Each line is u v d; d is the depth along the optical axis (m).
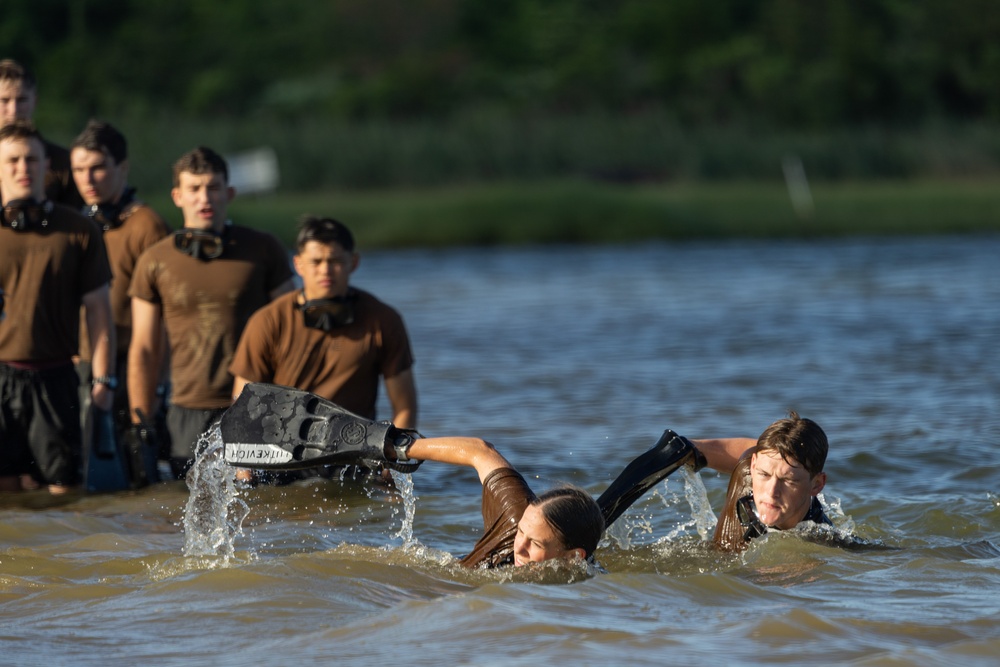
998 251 88.19
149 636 15.48
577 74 165.25
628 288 67.81
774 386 37.78
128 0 177.25
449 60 176.50
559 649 14.35
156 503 25.17
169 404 28.36
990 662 13.96
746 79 156.00
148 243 28.64
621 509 19.62
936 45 167.50
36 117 150.00
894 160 131.00
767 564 18.61
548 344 47.72
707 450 20.58
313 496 24.89
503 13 186.38
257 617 16.12
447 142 122.88
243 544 21.27
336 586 17.41
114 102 157.75
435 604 16.17
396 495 25.20
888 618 15.73
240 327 27.34
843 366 41.22
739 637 14.80
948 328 49.66
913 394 35.91
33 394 26.64
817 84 152.25
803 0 169.50
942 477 25.92
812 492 19.77
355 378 26.27
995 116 160.00
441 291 67.44
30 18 171.62
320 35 182.50
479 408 35.16
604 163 124.81
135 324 27.73
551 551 17.78
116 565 19.47
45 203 26.66
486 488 18.80
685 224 105.38
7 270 26.41
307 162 117.62
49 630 15.80
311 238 25.94
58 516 23.42
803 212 109.69
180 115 158.62
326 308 26.06
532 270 79.44
